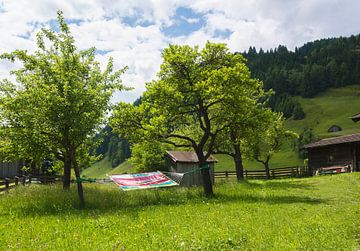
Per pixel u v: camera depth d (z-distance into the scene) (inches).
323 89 7829.7
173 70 1070.4
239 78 992.9
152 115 1094.4
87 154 1218.0
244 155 1994.3
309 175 2148.1
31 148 887.7
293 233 407.2
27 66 836.6
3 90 884.6
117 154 7135.8
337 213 585.3
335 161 1978.3
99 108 834.8
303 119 6446.9
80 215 630.5
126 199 853.8
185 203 827.4
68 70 843.4
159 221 526.6
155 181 944.9
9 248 348.5
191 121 1203.2
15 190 916.6
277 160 4571.9
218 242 352.2
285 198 890.1
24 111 762.8
